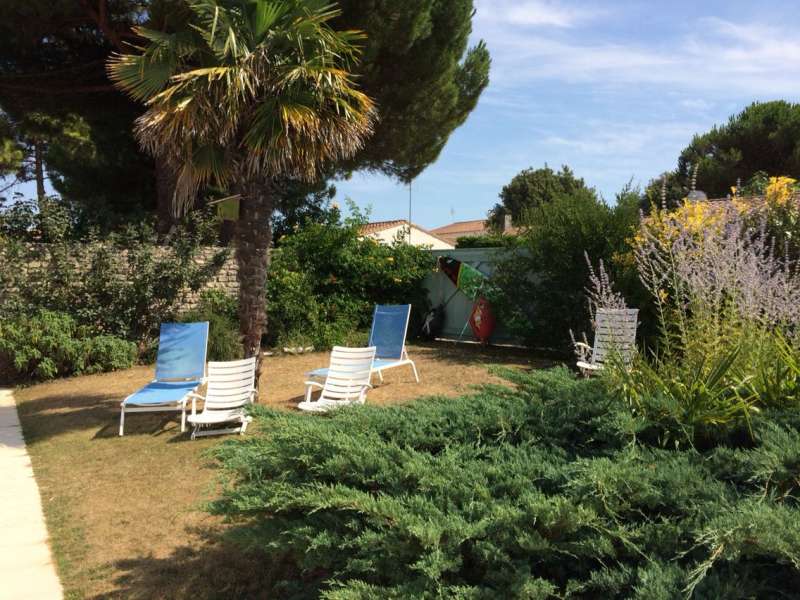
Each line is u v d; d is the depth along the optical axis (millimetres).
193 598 3453
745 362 3496
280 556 3684
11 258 10523
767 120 25219
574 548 2375
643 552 2377
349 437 3152
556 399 3582
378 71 12047
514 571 2338
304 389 8930
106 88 12109
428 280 14812
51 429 7246
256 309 7703
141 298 11633
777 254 7023
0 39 11117
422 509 2564
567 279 11156
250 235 7629
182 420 6742
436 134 14477
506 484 2740
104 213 12344
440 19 12461
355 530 2688
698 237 4324
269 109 6805
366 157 14188
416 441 3365
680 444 3168
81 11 10781
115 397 8766
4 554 4082
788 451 2605
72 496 5125
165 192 13148
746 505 2268
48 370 9977
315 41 6930
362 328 14125
